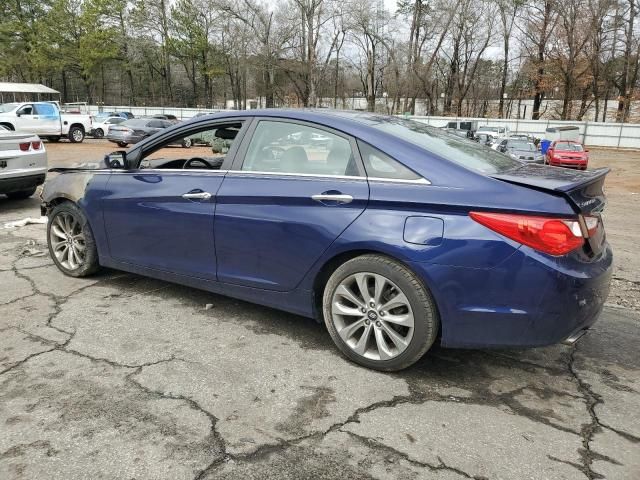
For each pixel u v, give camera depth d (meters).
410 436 2.44
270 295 3.40
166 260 3.85
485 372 3.10
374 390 2.85
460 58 53.09
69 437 2.36
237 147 3.55
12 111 21.92
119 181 4.07
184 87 63.75
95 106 47.53
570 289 2.58
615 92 56.66
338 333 3.13
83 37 48.06
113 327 3.57
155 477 2.12
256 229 3.31
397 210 2.86
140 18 48.97
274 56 46.44
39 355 3.13
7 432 2.38
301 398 2.74
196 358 3.15
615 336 3.71
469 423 2.56
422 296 2.81
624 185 17.41
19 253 5.34
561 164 22.84
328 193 3.05
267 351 3.28
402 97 57.50
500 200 2.65
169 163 4.13
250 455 2.28
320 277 3.20
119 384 2.82
